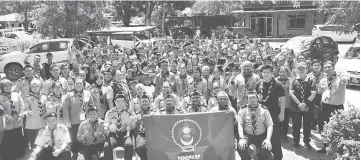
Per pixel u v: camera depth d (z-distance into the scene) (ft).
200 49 63.10
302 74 27.86
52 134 23.50
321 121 28.22
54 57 61.52
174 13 165.99
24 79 29.19
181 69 32.53
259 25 148.56
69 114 26.32
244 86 28.25
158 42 77.20
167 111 24.14
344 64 50.21
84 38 86.12
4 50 82.53
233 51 53.16
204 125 21.72
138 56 53.88
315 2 66.64
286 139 29.96
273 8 143.74
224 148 21.91
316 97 30.30
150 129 21.70
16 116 25.94
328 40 65.62
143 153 23.12
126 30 91.30
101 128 24.12
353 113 22.66
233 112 22.04
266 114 23.16
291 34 143.43
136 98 28.04
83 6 87.97
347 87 50.37
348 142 20.52
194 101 24.71
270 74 25.30
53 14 84.74
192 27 141.69
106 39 91.71
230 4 155.33
